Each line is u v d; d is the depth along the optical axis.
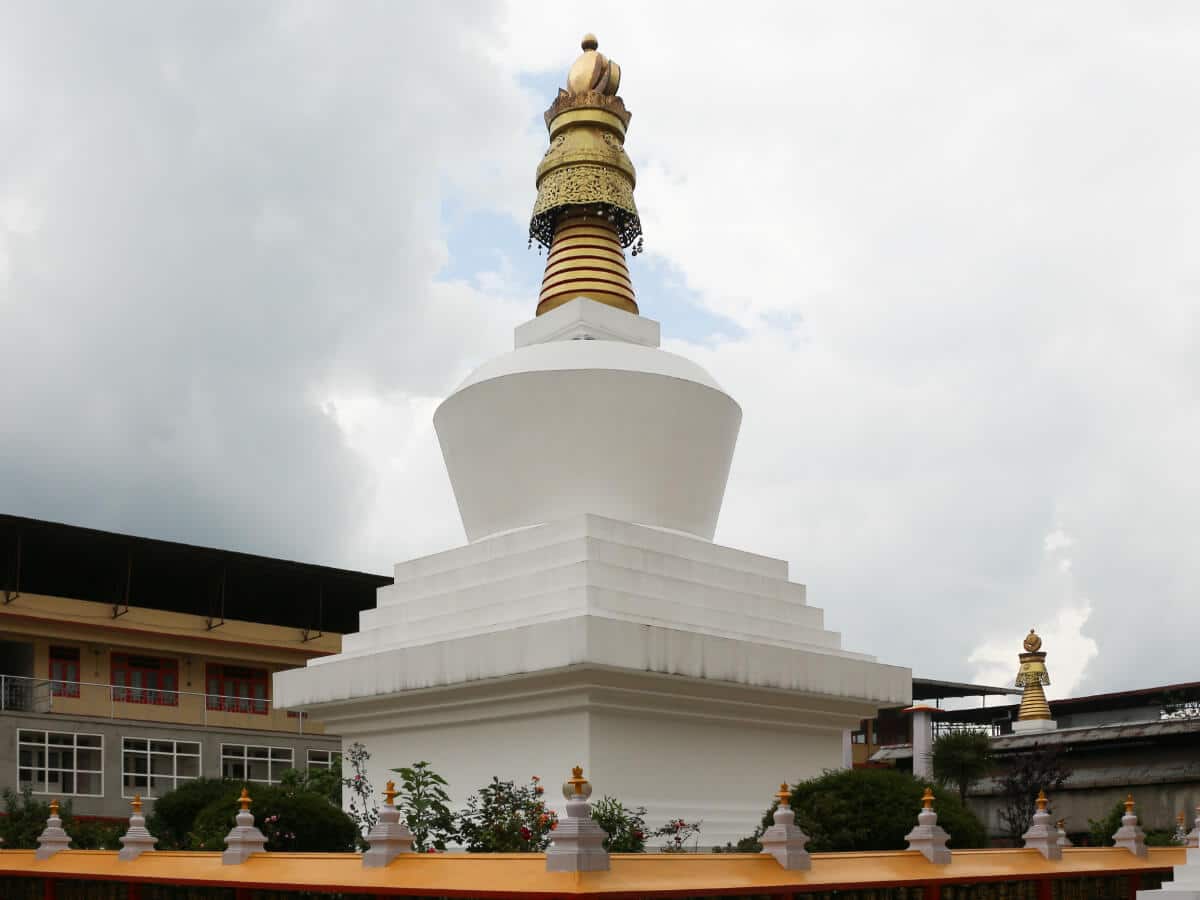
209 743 37.38
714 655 16.22
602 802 14.73
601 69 21.27
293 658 42.25
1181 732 37.22
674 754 16.58
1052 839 14.26
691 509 19.05
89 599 42.28
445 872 10.03
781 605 18.66
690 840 16.23
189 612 44.34
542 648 15.23
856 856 11.82
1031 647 54.47
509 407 18.47
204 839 15.61
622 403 18.27
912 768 46.97
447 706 17.06
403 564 19.28
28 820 26.64
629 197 21.06
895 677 19.05
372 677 17.50
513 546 17.52
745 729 17.70
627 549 16.77
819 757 18.83
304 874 11.32
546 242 21.75
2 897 15.73
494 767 16.62
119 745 35.22
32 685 35.38
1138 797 38.22
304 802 15.89
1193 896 13.30
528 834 13.46
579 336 19.52
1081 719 60.56
